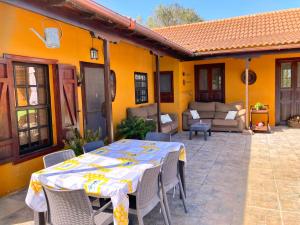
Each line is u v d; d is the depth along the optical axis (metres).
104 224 2.24
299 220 2.92
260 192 3.69
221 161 5.23
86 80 5.69
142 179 2.31
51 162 2.94
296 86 8.84
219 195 3.62
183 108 9.09
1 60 3.75
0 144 3.74
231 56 8.03
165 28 11.63
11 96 3.92
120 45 6.98
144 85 8.42
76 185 2.25
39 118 4.62
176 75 8.69
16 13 4.01
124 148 3.41
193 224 2.89
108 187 2.15
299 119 8.68
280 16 9.94
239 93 9.38
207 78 9.83
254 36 8.96
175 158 2.99
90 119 5.84
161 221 2.97
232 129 8.25
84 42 5.59
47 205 2.24
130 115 7.14
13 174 4.00
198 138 7.53
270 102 9.01
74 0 3.02
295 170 4.59
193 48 8.46
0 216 3.20
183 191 3.38
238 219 2.97
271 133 7.97
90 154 3.14
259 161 5.18
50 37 3.73
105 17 3.72
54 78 4.82
